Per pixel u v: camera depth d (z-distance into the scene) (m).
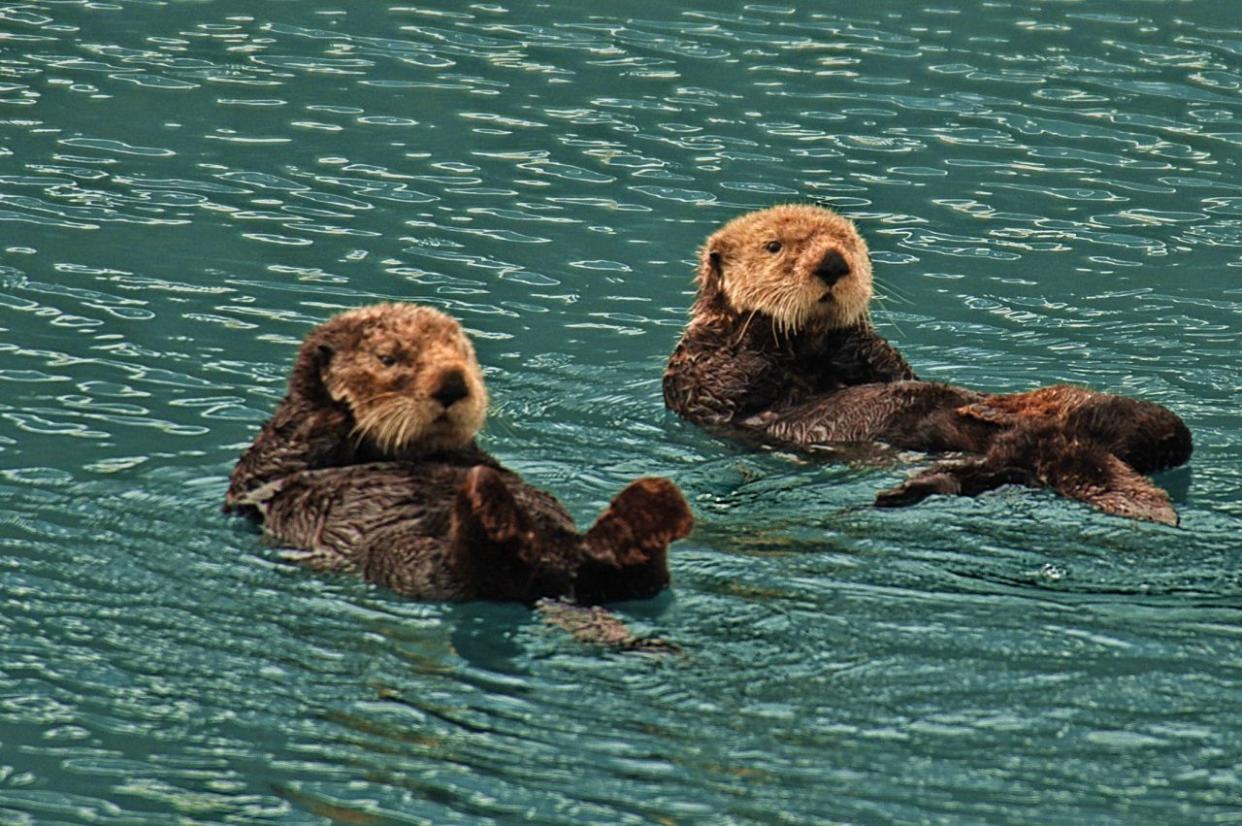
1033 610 11.90
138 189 20.55
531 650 11.22
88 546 12.87
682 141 22.27
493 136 22.30
